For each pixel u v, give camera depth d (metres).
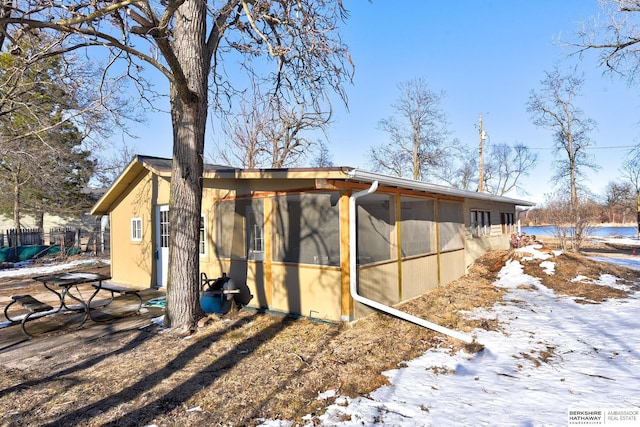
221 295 6.85
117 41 4.71
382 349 4.98
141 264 10.14
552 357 4.73
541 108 27.02
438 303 7.58
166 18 4.62
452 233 10.32
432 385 3.95
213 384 3.99
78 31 4.30
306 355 4.78
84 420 3.30
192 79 5.92
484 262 12.20
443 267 9.56
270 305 6.87
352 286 5.89
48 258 17.67
